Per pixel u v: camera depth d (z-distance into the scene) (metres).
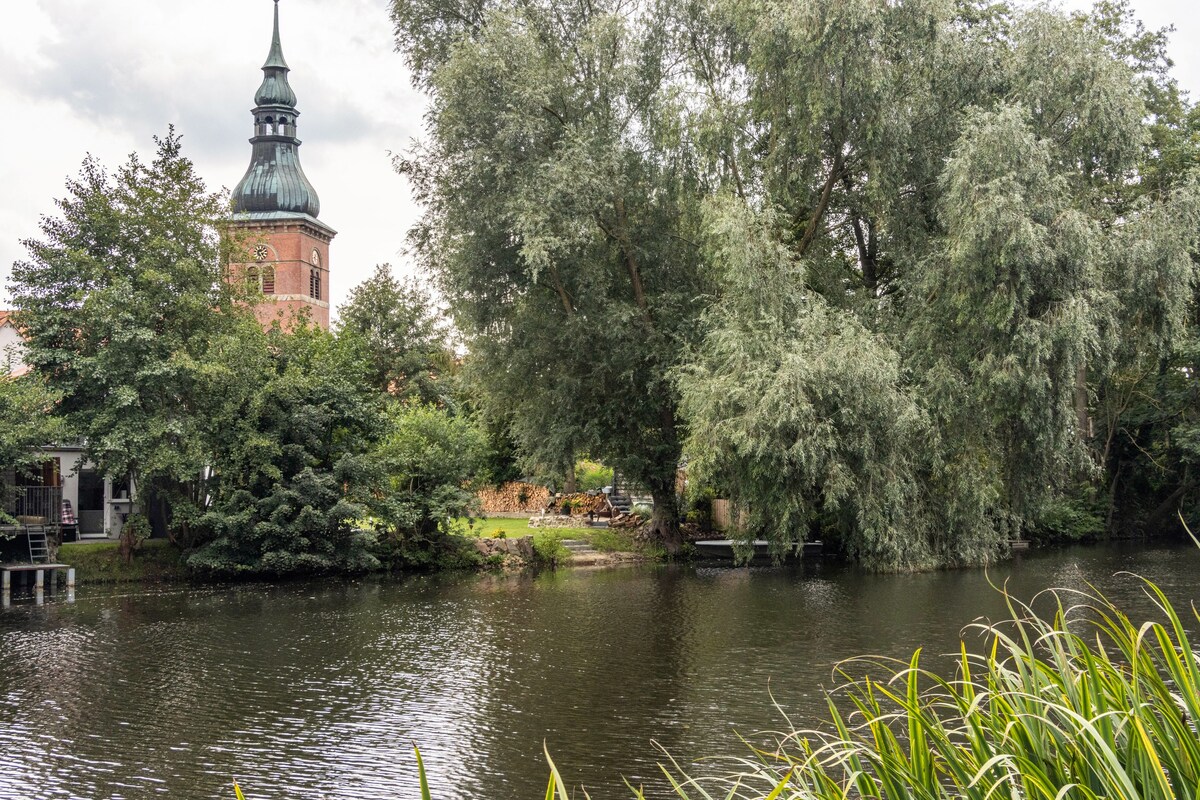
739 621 21.34
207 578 30.83
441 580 30.75
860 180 31.91
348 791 10.84
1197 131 39.94
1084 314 24.05
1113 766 3.17
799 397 24.98
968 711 4.03
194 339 31.02
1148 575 28.20
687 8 31.20
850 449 25.59
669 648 18.47
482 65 28.83
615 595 26.33
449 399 52.09
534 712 13.99
